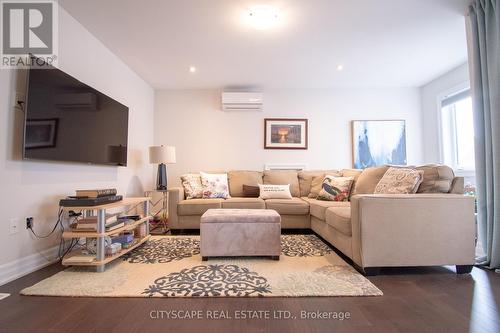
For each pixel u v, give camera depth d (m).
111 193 2.30
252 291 1.62
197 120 4.32
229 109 4.28
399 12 2.37
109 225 2.09
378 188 2.56
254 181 3.84
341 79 4.00
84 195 2.08
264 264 2.12
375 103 4.32
